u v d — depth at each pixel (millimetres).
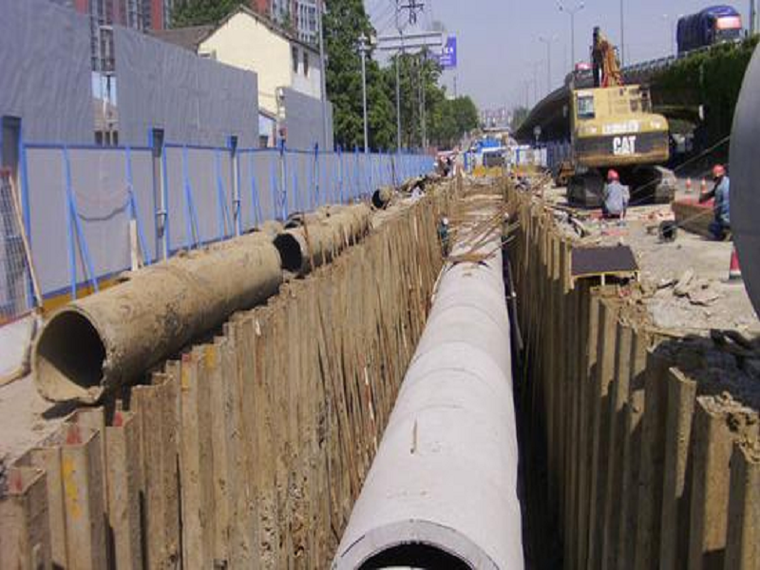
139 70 20906
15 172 12227
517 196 24328
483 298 12336
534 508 10977
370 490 5941
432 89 90438
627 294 7660
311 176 30828
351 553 5289
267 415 7816
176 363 6199
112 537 5062
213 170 20750
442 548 5211
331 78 60000
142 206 16578
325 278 10109
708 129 47094
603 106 31906
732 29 51812
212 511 6562
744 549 3871
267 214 25109
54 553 4539
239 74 29094
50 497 4508
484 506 5668
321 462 9633
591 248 7992
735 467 4000
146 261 16625
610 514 6422
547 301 11531
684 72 46125
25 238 11438
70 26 16969
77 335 6098
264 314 7930
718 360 8109
